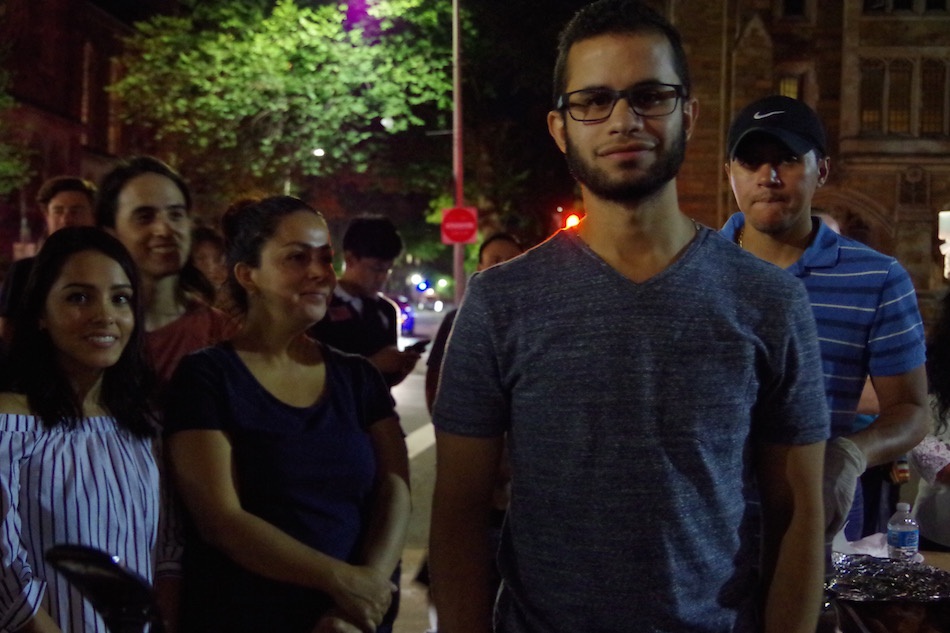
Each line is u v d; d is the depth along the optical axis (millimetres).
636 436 1997
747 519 2170
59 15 36094
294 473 2943
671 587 1987
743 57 23547
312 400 3119
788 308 2078
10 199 32719
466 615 2180
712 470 2014
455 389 2166
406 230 43125
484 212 29047
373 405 3281
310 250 3121
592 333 2025
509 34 26031
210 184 24031
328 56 23609
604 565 2002
